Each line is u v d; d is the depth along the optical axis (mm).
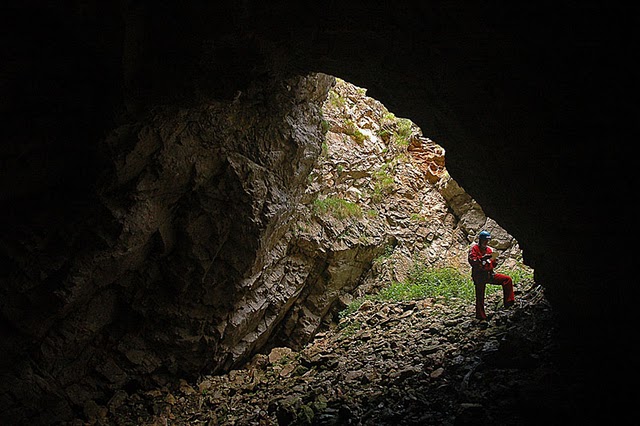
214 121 7074
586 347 6258
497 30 3936
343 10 4523
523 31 3793
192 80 5742
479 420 5410
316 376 8234
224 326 8383
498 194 6176
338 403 6637
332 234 10961
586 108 3941
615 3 3115
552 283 6883
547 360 6539
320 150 9328
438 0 3967
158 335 7879
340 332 10320
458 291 11375
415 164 14539
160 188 7004
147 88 5773
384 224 12914
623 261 4648
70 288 6559
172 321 7930
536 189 5262
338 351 9070
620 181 4125
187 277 7809
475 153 5727
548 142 4539
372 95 5953
